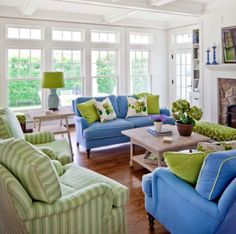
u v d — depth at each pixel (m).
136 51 7.46
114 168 3.89
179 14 5.64
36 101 6.36
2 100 5.91
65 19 6.16
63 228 1.77
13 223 1.69
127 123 4.69
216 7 5.53
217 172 1.67
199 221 1.77
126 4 4.75
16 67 6.05
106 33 6.98
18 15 5.69
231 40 5.34
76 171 2.51
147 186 2.31
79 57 6.73
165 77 7.88
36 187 1.67
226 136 4.03
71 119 6.66
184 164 1.92
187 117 3.66
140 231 2.37
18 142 1.82
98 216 1.91
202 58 6.10
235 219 1.72
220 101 5.83
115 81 7.25
